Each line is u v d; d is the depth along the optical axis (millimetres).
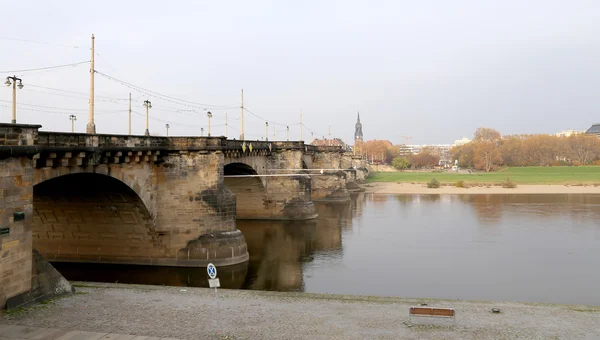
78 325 24062
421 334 23266
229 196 49156
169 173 47688
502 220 84125
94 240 48531
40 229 49344
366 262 51438
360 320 25438
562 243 62500
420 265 50094
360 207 106188
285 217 82312
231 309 27422
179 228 47531
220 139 48625
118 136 40469
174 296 30344
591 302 37625
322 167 121125
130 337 22406
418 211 97938
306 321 25234
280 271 47094
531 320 25625
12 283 26531
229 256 47875
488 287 41938
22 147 26797
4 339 21797
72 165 35406
